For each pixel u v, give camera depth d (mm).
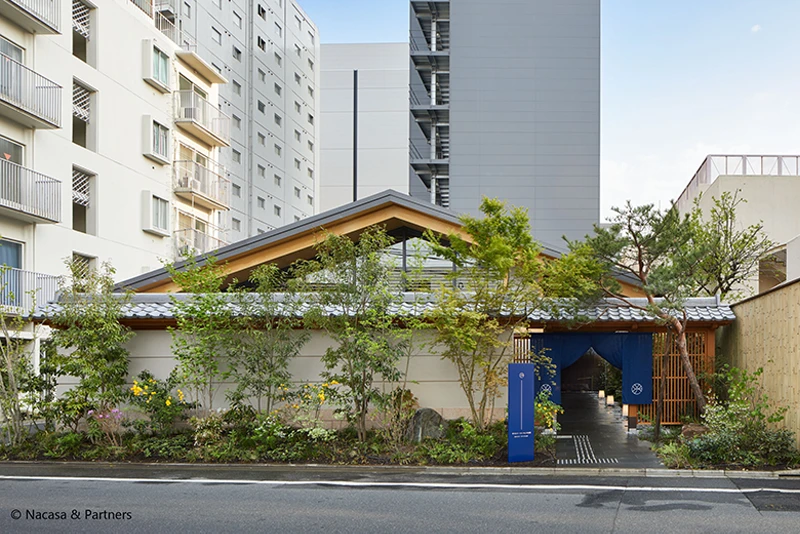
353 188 57844
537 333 15523
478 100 44531
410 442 13062
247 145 46438
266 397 14234
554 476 11203
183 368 13828
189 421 13602
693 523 8148
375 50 58969
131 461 12570
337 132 58438
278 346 13742
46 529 7848
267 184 49031
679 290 14328
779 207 25047
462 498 9484
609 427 16438
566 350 15555
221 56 43438
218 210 37656
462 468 11695
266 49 49594
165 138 31719
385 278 13602
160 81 30641
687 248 14234
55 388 14445
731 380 13375
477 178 44031
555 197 43938
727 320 14914
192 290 14297
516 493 9812
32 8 22422
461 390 14500
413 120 47719
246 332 13586
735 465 11492
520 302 13742
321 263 13672
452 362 14242
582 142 44250
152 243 30328
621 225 13867
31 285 22078
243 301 13547
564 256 14016
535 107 44438
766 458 11602
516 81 44625
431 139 47719
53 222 23078
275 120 50656
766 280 25719
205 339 13422
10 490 10062
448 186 47156
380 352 13070
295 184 53781
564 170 44094
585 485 10391
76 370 13266
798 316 11961
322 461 12320
